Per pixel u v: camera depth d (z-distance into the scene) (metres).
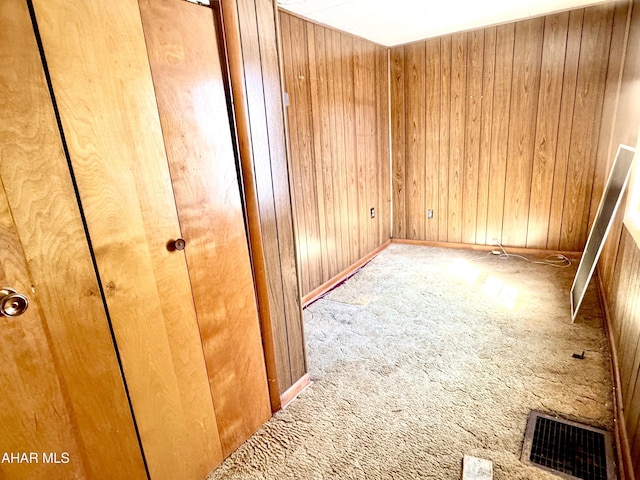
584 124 3.16
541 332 2.25
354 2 2.44
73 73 0.94
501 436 1.50
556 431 1.50
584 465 1.34
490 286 2.97
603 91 3.04
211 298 1.37
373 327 2.45
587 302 2.60
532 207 3.53
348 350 2.20
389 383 1.88
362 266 3.66
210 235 1.34
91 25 0.96
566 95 3.17
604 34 2.93
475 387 1.80
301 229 2.78
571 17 2.99
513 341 2.17
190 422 1.34
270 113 1.54
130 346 1.14
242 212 1.47
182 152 1.22
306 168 2.77
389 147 4.07
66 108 0.93
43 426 0.97
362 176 3.58
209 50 1.28
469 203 3.82
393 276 3.33
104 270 1.05
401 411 1.68
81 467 1.06
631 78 2.46
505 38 3.27
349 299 2.91
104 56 0.99
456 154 3.76
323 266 3.10
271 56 1.52
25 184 0.88
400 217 4.27
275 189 1.61
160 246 1.18
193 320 1.31
